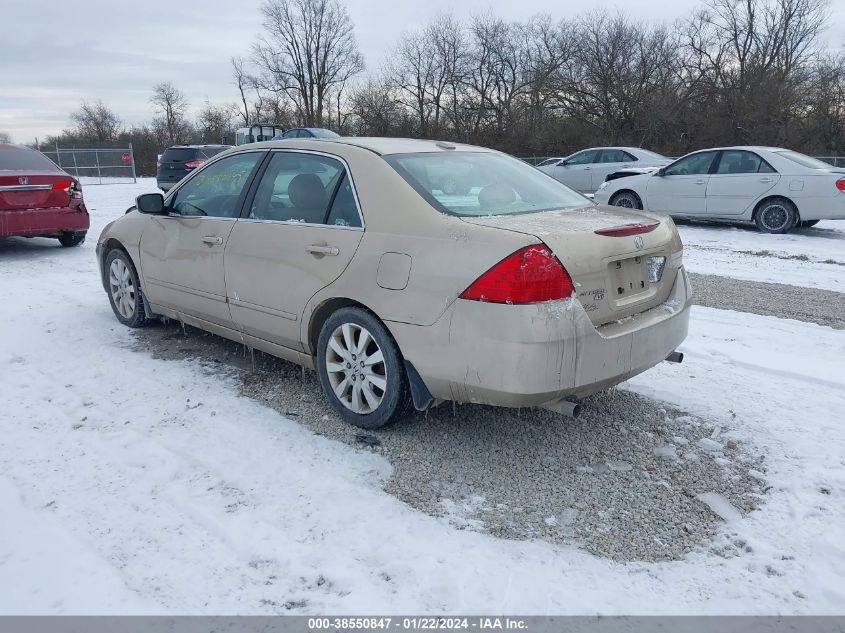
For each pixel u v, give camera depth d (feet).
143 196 16.96
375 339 12.23
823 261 31.45
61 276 27.04
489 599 8.58
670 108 126.52
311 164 13.93
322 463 11.85
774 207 39.47
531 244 10.40
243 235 14.66
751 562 9.41
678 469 11.83
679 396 14.92
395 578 8.96
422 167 13.01
